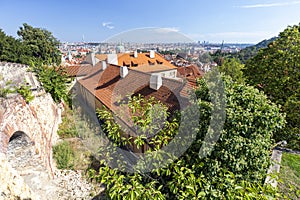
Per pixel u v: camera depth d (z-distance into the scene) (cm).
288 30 955
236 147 310
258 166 344
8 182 332
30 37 3294
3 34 2605
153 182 280
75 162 657
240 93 371
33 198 429
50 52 3456
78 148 725
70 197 521
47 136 675
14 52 2583
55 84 945
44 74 909
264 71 972
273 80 921
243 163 318
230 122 318
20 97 489
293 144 790
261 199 226
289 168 498
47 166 567
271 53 981
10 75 761
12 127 410
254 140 332
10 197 328
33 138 514
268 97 945
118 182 272
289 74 874
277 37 1020
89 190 550
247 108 346
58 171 613
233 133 317
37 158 521
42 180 530
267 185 278
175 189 270
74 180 581
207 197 282
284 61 876
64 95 1050
